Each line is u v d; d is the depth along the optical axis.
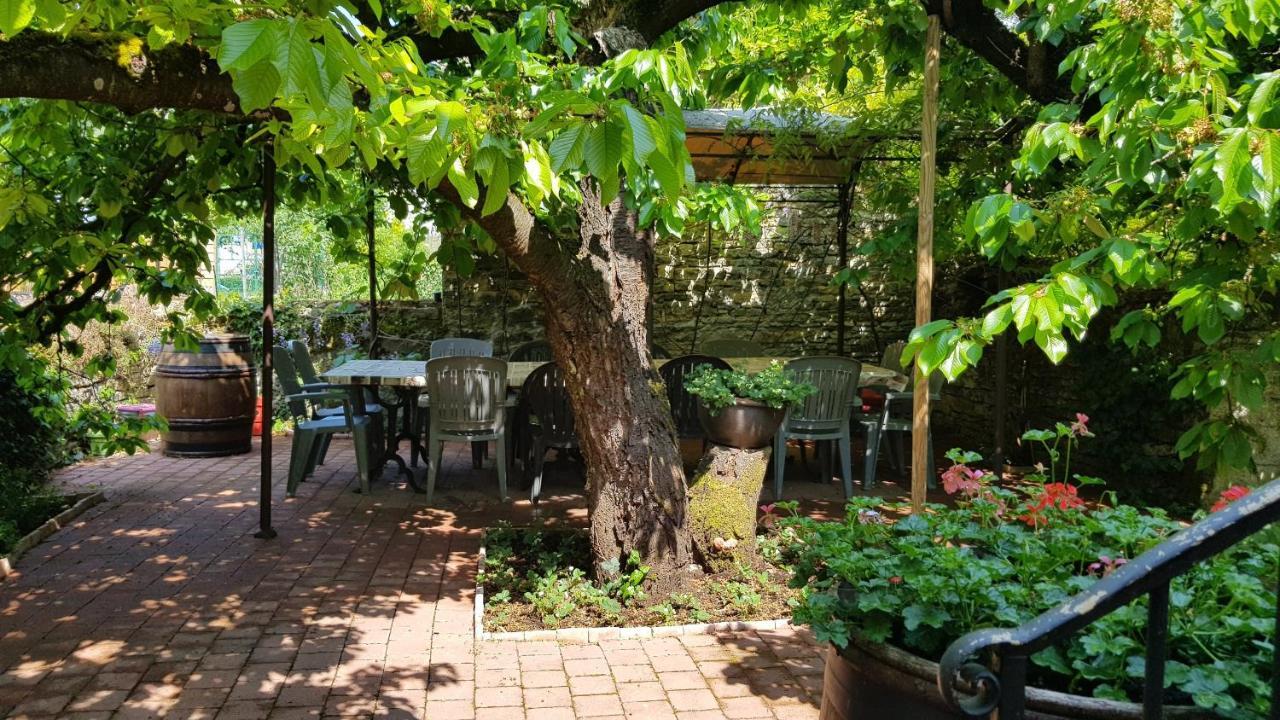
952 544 2.34
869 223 8.62
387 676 3.05
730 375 4.00
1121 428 5.69
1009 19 4.68
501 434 5.63
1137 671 1.56
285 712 2.79
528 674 3.08
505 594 3.70
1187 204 2.33
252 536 4.78
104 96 2.03
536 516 5.28
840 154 6.53
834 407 5.75
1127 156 2.22
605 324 3.63
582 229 3.67
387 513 5.32
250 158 4.71
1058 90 3.77
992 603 1.87
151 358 8.27
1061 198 2.40
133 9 1.97
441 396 5.57
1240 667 1.54
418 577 4.12
